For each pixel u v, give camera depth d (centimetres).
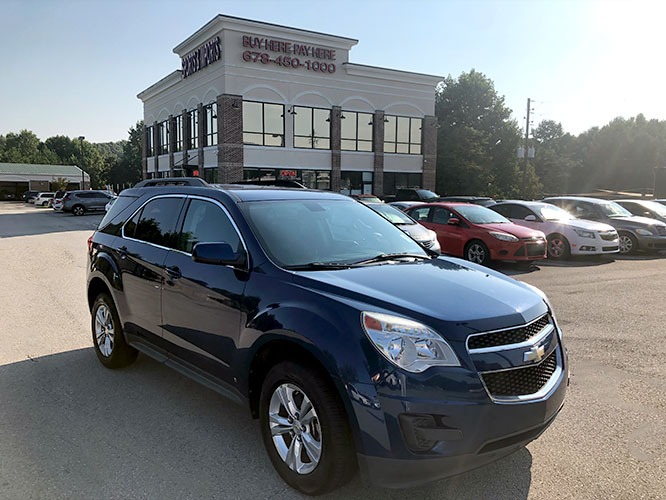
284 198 420
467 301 298
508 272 1162
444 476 265
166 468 330
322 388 283
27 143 12700
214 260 339
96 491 304
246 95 3005
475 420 262
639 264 1298
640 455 346
